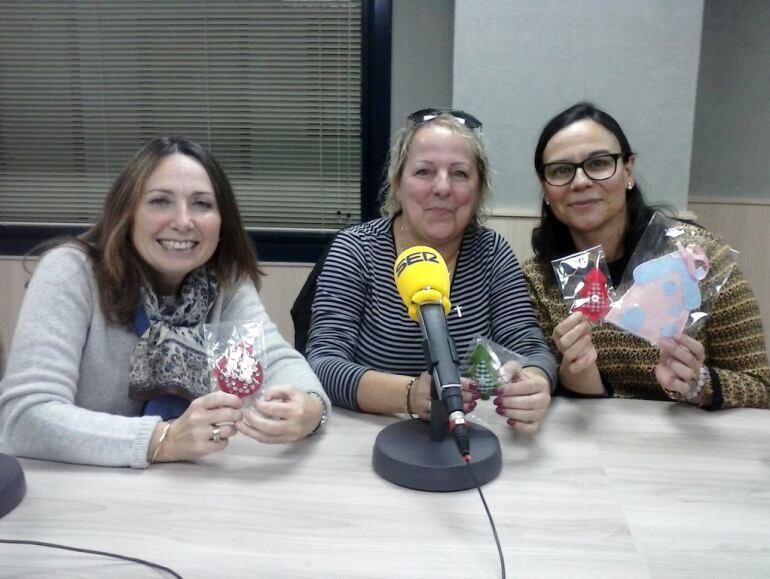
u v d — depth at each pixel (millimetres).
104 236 1199
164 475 952
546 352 1348
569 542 780
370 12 2598
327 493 901
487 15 2283
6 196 2895
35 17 2693
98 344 1191
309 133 2770
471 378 1096
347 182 2820
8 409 1034
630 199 1572
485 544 776
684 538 796
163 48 2703
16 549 756
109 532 796
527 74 2307
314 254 2818
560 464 996
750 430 1143
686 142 2307
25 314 1129
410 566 730
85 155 2836
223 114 2762
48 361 1078
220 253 1343
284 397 1083
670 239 1268
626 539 788
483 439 997
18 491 858
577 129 1465
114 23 2684
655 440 1097
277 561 739
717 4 2625
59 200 2889
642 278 1188
